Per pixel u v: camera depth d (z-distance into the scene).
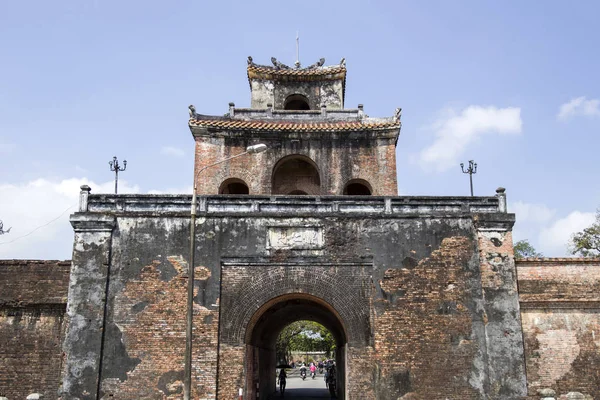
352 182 22.81
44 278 17.44
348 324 16.95
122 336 16.55
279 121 24.08
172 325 16.69
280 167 24.56
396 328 16.88
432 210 18.00
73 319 16.56
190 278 14.86
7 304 17.14
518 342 16.77
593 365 17.06
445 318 16.97
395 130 22.86
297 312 24.30
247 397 17.39
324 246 17.45
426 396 16.39
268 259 17.31
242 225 17.56
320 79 26.69
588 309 17.50
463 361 16.64
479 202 18.09
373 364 16.64
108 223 17.30
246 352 17.02
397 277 17.28
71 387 16.05
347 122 23.77
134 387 16.19
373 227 17.67
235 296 17.06
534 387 16.80
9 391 16.59
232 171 22.50
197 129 22.62
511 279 17.27
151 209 17.80
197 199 17.84
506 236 17.59
